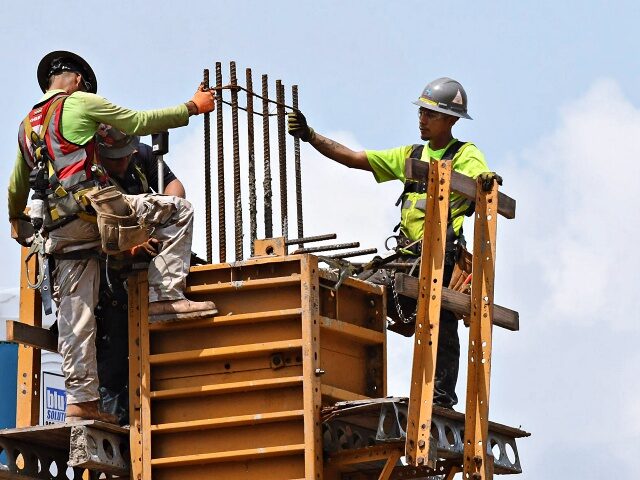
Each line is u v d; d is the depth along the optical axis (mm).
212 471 28531
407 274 30266
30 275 30641
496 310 30922
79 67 29984
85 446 27859
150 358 28875
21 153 29812
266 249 29172
